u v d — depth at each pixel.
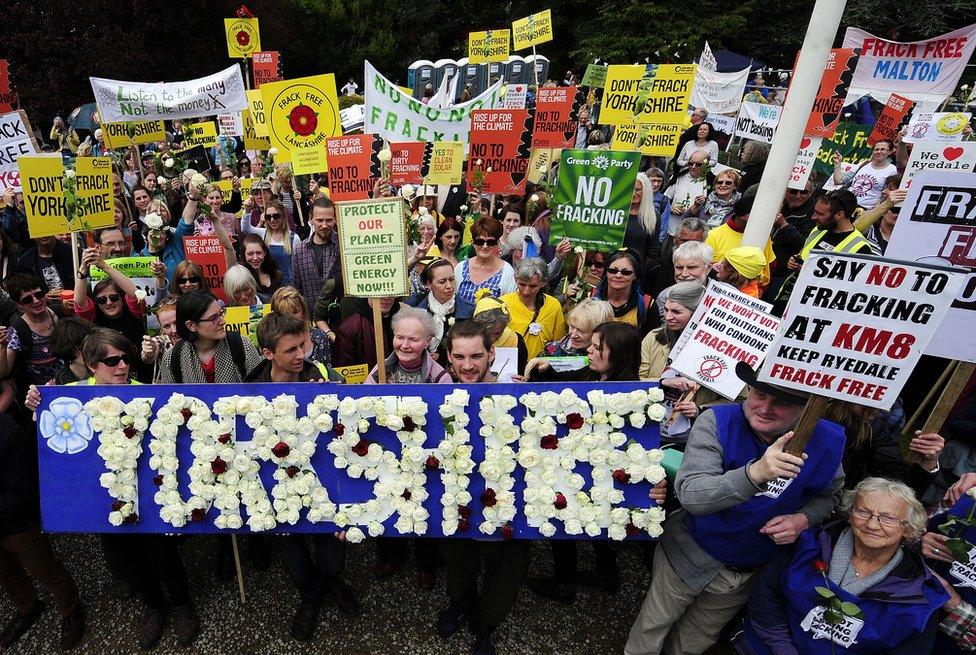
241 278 4.30
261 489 2.75
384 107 6.40
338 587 3.31
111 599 3.41
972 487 2.26
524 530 2.75
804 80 3.55
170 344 3.53
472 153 5.45
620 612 3.38
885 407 1.90
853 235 3.92
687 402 2.98
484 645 3.05
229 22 10.08
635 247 5.68
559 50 27.94
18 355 3.74
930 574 2.10
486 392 2.67
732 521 2.39
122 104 6.93
